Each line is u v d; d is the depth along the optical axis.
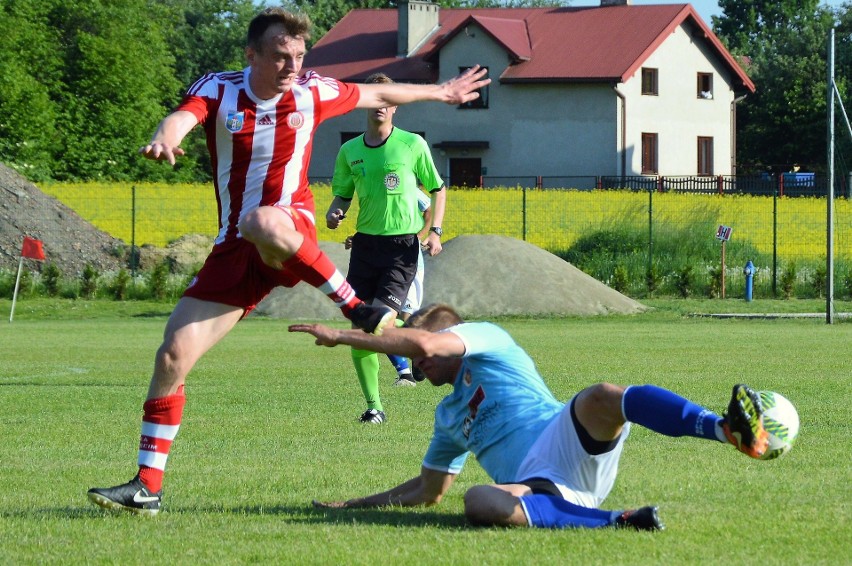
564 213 76.31
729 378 22.36
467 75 10.99
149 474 9.84
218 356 29.36
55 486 11.43
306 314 47.25
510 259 50.66
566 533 8.49
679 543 8.18
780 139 121.88
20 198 62.62
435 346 8.79
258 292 10.17
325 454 13.68
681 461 12.70
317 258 9.15
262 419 17.08
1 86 90.62
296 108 10.08
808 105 118.44
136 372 25.03
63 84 98.12
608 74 92.31
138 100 101.56
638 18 97.12
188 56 137.38
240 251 10.01
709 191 89.12
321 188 78.88
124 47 102.69
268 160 10.02
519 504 8.64
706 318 47.28
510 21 97.25
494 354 9.28
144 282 56.62
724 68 102.00
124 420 17.09
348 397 20.00
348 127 99.50
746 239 69.25
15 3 98.44
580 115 93.94
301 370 25.38
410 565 7.66
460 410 9.55
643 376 22.83
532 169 95.00
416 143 18.86
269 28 9.77
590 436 8.60
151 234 76.06
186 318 10.03
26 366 26.47
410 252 18.77
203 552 8.20
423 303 48.16
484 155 95.94
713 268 60.84
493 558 7.79
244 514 9.81
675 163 98.81
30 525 9.30
